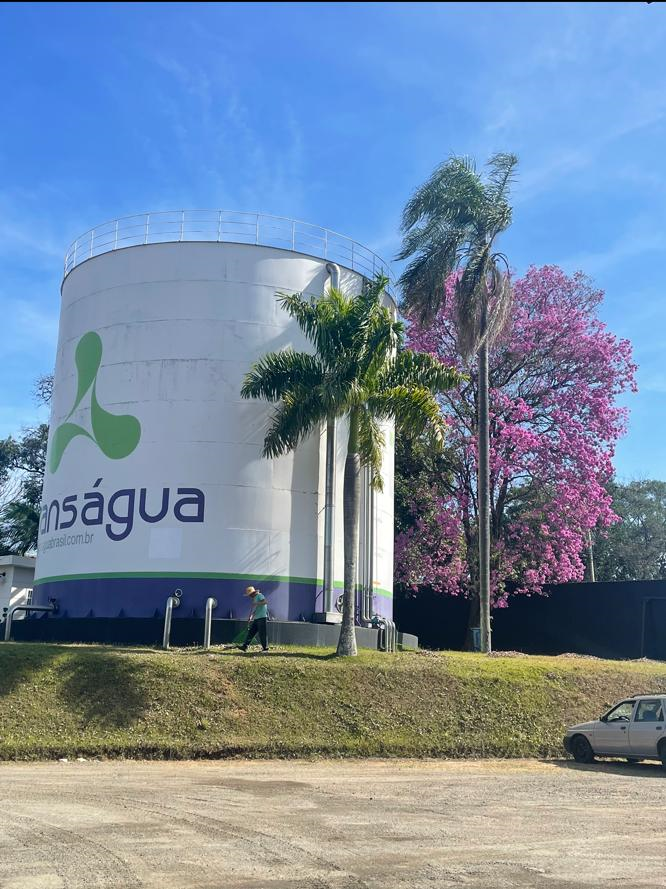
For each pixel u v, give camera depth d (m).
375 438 22.91
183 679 19.92
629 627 37.31
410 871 9.22
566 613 39.16
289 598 26.23
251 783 14.73
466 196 29.72
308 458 27.28
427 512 40.00
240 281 27.64
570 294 40.09
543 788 15.02
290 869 9.20
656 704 17.84
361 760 18.05
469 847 10.37
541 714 21.09
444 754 18.81
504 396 38.53
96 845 10.00
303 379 23.53
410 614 42.78
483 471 29.47
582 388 38.94
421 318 30.39
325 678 20.89
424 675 21.77
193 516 25.97
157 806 12.37
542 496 38.34
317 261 28.88
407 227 30.42
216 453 26.41
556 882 8.89
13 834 10.44
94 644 24.78
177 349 27.09
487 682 21.97
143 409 26.88
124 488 26.55
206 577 25.64
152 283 27.69
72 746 17.20
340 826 11.36
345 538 23.33
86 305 28.81
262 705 19.58
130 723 18.39
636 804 13.56
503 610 40.94
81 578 26.66
